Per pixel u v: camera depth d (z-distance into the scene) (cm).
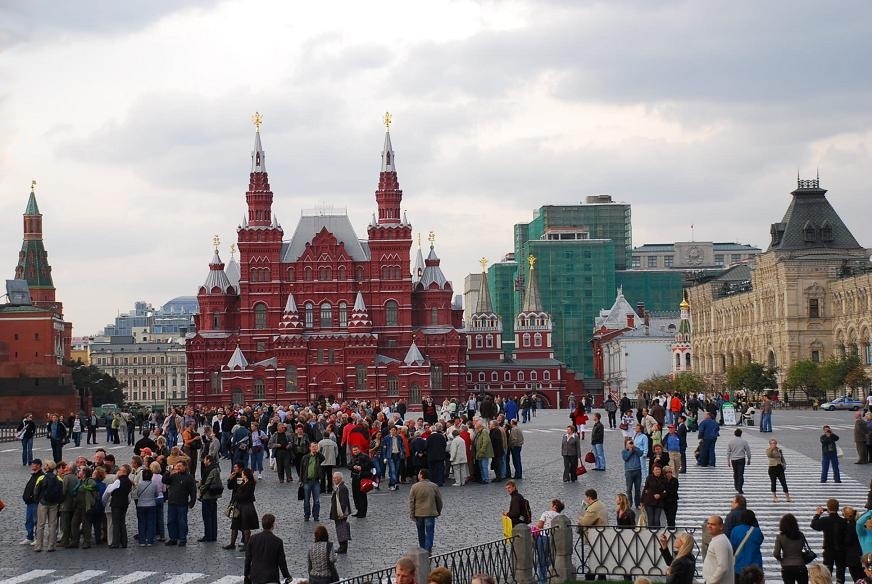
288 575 3578
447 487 6650
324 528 3531
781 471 5553
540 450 9175
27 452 8650
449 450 6850
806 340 18950
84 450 10306
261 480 7369
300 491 5450
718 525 3167
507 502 5888
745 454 5784
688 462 7712
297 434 7000
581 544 3934
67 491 4816
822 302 18975
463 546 4544
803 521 4975
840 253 19112
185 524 4834
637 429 5853
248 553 3584
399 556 4378
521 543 3666
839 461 7512
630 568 3869
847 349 18275
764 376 18575
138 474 4919
